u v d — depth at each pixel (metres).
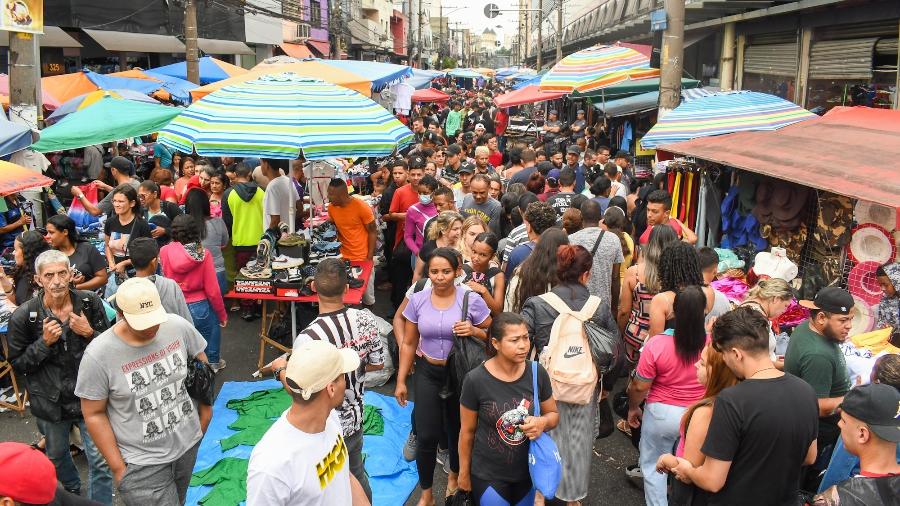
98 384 3.84
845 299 4.14
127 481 3.96
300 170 9.73
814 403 3.31
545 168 10.13
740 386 3.34
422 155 10.48
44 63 19.41
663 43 9.99
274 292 7.02
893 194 4.95
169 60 25.61
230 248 8.87
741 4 12.95
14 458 2.40
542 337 4.68
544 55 53.44
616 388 7.09
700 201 8.27
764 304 5.07
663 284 5.05
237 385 7.05
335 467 3.03
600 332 4.58
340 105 7.06
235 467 5.54
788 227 7.27
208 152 6.47
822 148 6.64
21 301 6.30
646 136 8.98
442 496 5.37
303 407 2.88
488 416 4.04
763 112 8.76
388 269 10.25
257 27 31.20
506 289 5.95
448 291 4.89
